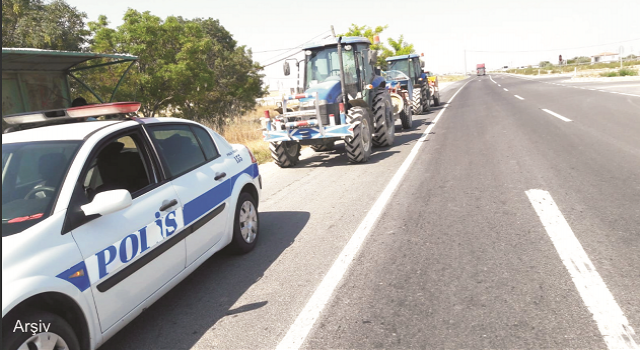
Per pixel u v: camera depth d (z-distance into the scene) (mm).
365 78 10969
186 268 3836
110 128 3557
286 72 10852
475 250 4340
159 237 3473
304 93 9844
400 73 18141
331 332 3158
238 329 3348
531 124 13484
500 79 69562
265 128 9984
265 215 6430
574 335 2846
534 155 8750
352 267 4238
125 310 3119
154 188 3646
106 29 17016
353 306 3490
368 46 11648
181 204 3797
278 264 4527
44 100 11172
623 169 6918
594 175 6742
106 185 3342
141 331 3488
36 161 3195
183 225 3779
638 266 3666
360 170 9062
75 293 2693
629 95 19562
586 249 4098
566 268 3758
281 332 3234
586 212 5109
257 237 5215
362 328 3164
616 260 3811
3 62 10016
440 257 4254
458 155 9555
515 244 4383
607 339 2771
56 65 11148
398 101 14742
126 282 3115
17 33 18828
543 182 6641
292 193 7668
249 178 5062
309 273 4219
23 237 2594
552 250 4148
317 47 10586
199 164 4348
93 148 3295
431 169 8383
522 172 7426
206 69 19547
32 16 19172
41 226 2703
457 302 3389
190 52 18625
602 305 3146
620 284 3408
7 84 10328
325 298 3672
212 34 39156
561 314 3090
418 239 4797
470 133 12836
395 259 4320
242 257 4848
